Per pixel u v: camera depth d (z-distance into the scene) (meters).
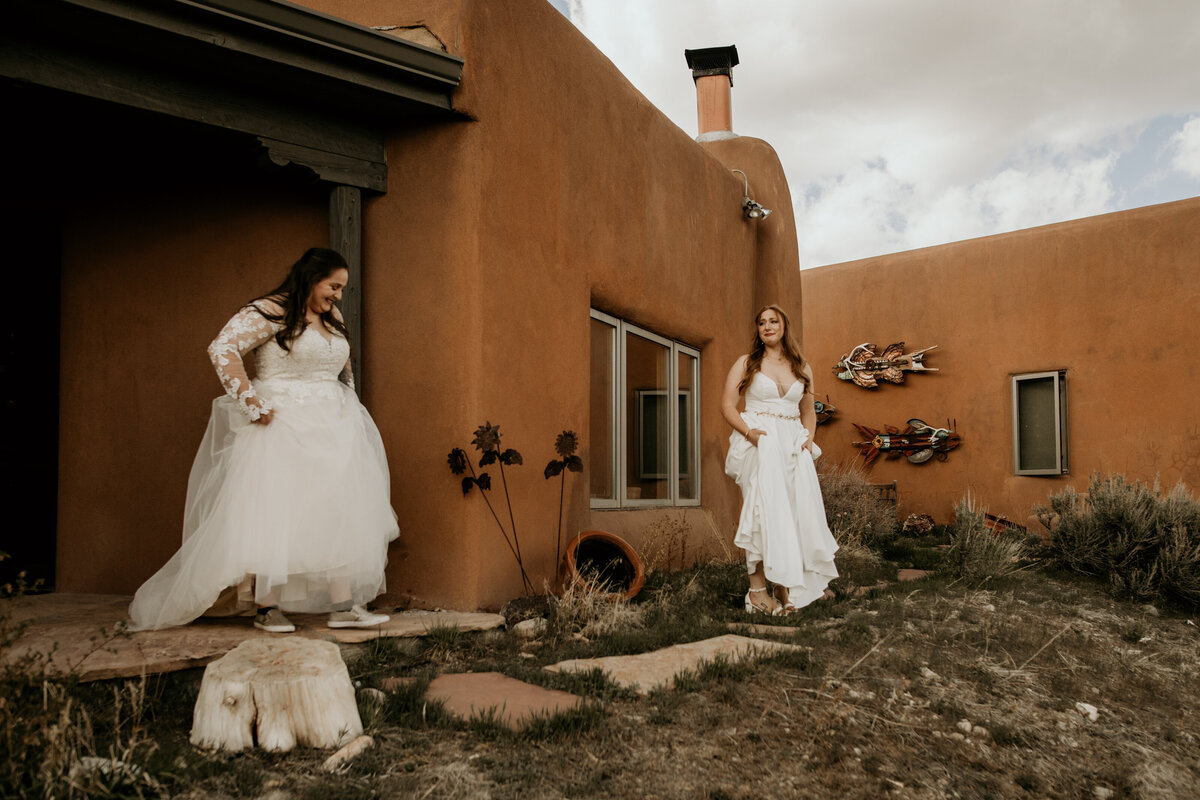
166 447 4.79
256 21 3.70
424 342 4.48
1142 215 10.62
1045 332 11.30
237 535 3.39
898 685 3.55
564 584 4.91
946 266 12.29
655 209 6.61
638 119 6.37
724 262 8.02
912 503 12.30
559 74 5.28
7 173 5.03
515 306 4.73
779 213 9.32
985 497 11.67
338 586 3.66
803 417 5.48
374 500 3.72
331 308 3.86
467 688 3.18
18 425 5.05
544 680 3.29
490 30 4.59
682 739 2.82
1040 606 5.37
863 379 12.79
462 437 4.37
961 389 12.01
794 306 9.61
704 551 7.26
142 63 3.81
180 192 4.89
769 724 3.00
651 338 6.95
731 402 5.20
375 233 4.64
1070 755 3.11
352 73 4.06
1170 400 10.24
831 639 4.17
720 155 9.45
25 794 2.02
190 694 2.97
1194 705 3.83
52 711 2.24
